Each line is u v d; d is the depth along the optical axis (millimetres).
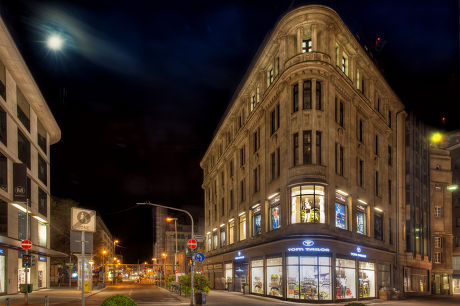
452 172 58094
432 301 33156
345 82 30719
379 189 37094
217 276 48938
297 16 29188
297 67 28469
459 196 58969
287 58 30281
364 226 33188
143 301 27766
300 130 27969
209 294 35438
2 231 31047
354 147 32031
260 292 32344
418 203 47000
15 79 34531
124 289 51469
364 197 33281
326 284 26016
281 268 28156
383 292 32812
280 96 30750
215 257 50438
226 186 47531
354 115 32625
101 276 81250
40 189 42469
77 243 11500
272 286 29750
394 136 42656
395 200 41094
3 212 31484
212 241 55656
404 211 42562
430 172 54156
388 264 37906
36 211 39844
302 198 27266
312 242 25703
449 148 55688
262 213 33750
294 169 27812
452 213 58906
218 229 51250
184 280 31062
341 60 31500
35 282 39344
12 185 32312
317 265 25922
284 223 28375
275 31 31422
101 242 75438
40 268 42000
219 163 51625
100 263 82562
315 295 25578
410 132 46906
